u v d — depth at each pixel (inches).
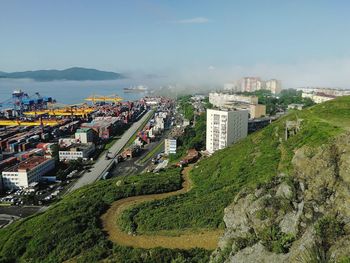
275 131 7337.6
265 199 3548.2
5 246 5285.4
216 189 6318.9
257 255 2950.3
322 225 2738.7
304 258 2566.4
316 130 5315.0
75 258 4667.8
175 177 7628.0
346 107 6579.7
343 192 3097.9
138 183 7190.0
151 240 4712.1
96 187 7544.3
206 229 4717.0
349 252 2436.0
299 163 3976.4
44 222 5812.0
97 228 5319.9
